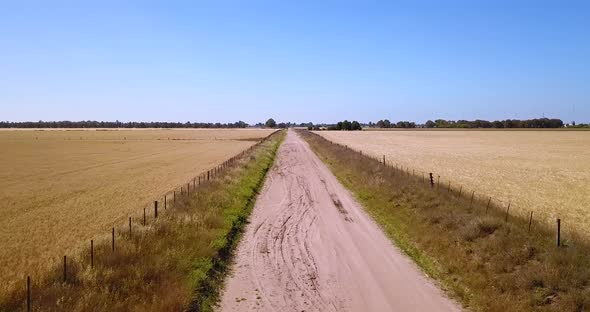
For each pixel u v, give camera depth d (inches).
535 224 629.9
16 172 1924.2
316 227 792.9
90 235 776.9
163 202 1013.2
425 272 548.1
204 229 676.1
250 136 6245.1
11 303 397.1
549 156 2358.5
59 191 1358.3
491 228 595.2
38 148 3631.9
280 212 928.9
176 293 430.9
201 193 944.9
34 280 483.5
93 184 1519.4
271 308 446.9
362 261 594.9
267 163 1964.8
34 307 380.2
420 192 900.0
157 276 472.1
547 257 468.4
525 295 430.9
